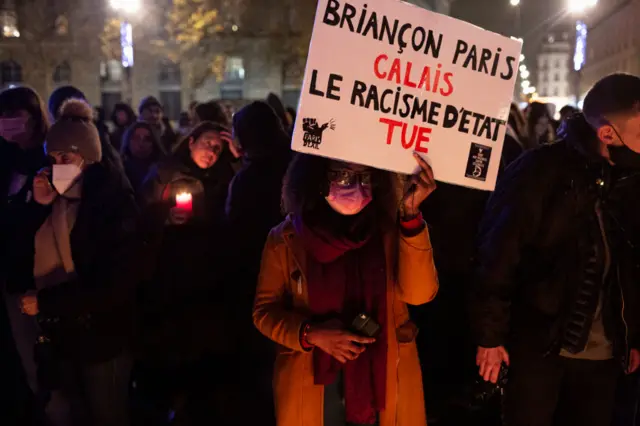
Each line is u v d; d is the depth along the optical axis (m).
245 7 31.05
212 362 3.77
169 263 3.57
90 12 30.88
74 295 2.64
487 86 2.07
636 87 2.07
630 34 41.59
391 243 2.05
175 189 3.55
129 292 2.84
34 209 2.80
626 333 2.23
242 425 3.49
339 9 1.89
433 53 2.00
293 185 2.02
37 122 3.12
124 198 2.80
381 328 2.01
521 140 6.30
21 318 3.12
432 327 4.65
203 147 3.68
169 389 3.76
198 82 30.97
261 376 3.96
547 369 2.33
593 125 2.17
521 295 2.38
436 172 2.05
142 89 31.30
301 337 1.96
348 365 2.04
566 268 2.26
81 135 2.66
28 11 31.05
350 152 1.95
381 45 1.94
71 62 31.30
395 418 2.06
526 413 2.38
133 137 5.25
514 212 2.29
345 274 2.02
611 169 2.24
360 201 1.95
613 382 2.39
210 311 3.64
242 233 3.65
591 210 2.23
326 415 2.51
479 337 2.37
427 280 2.01
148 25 30.72
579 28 18.31
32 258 2.81
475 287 2.39
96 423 2.95
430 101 2.01
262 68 31.45
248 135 3.59
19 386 3.09
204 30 28.19
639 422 2.73
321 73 1.90
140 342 3.64
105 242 2.72
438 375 4.21
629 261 2.23
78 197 2.75
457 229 4.45
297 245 2.03
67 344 2.78
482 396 3.28
